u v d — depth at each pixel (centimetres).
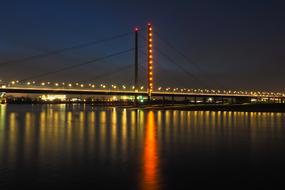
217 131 4728
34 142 3366
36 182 1833
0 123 6194
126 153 2703
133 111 13400
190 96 17225
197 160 2414
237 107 15212
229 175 1978
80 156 2555
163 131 4694
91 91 14162
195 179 1895
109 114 10469
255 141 3547
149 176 1955
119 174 1998
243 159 2455
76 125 5753
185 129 5041
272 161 2383
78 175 1972
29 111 13312
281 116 9338
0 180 1869
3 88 12100
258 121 7062
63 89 13325
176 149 2938
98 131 4631
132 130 4828
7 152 2722
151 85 15875
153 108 15638
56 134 4175
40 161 2358
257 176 1958
